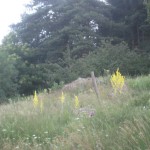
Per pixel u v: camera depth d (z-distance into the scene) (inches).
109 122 322.0
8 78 1157.1
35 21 2020.2
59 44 1797.5
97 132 287.3
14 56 1477.6
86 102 541.0
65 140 301.9
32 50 1729.8
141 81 653.3
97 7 1958.7
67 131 341.7
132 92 558.9
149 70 1208.2
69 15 1900.8
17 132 367.6
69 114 437.4
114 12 2025.1
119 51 1205.1
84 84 773.3
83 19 1780.3
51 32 1927.9
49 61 1609.3
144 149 228.5
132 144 236.7
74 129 339.9
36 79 1440.7
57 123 400.2
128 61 1194.6
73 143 283.0
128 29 1926.7
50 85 1251.2
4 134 365.7
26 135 359.3
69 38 1748.3
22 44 1697.8
